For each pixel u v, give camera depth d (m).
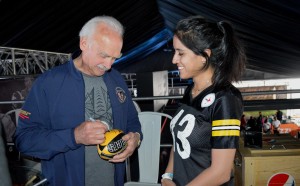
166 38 17.80
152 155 1.99
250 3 4.60
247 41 7.86
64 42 8.58
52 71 1.55
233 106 1.10
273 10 4.43
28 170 1.56
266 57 9.17
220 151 1.08
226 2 5.24
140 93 6.84
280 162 1.68
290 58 7.68
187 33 1.12
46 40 7.77
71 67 1.53
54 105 1.50
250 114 11.21
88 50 1.38
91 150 1.53
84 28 1.40
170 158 1.48
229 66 1.13
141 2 9.07
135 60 19.06
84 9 7.09
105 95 1.60
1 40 6.71
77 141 1.37
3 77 4.08
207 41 1.11
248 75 15.60
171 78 15.95
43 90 1.51
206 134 1.15
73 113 1.51
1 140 0.70
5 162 0.68
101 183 1.57
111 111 1.62
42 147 1.42
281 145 1.82
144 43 15.88
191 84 1.36
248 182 1.71
